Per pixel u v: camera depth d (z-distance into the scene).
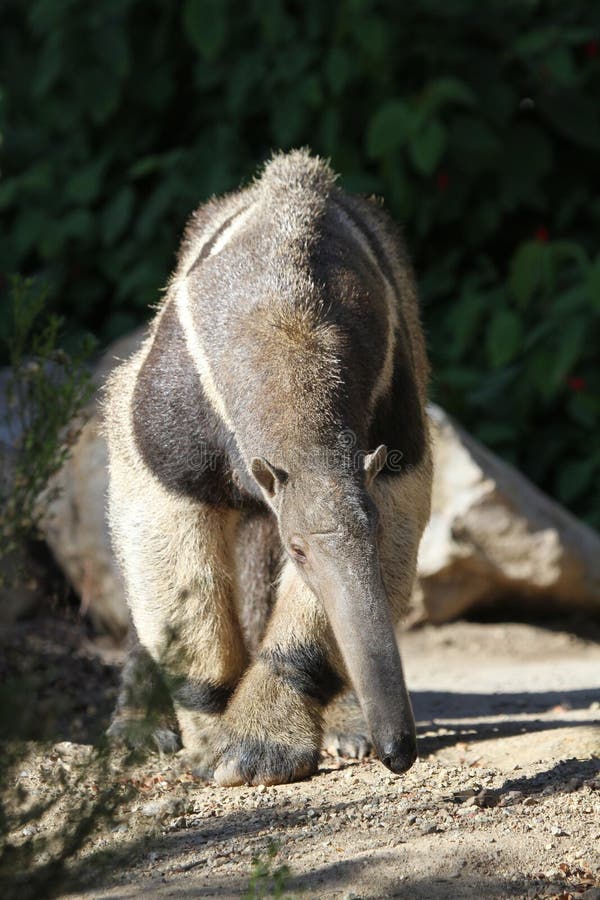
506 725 9.69
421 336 10.70
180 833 6.92
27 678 5.94
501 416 19.22
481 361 19.80
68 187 19.80
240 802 7.56
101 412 10.04
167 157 19.64
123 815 6.72
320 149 19.88
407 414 8.28
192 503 8.30
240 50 19.92
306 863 6.27
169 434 8.19
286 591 8.45
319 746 8.26
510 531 15.42
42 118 20.72
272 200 8.59
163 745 8.92
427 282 20.17
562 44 19.27
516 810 6.84
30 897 5.51
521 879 5.91
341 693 8.40
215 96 20.55
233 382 7.55
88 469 14.59
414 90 19.80
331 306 7.65
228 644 8.62
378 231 9.74
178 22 20.53
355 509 6.70
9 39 21.47
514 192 19.73
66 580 15.35
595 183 20.72
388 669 6.18
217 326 7.86
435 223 20.48
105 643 14.98
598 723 9.25
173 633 6.88
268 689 8.23
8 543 10.34
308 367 7.29
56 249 19.69
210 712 8.50
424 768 8.12
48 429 10.05
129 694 6.21
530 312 19.06
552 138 20.67
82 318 20.66
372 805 7.14
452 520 15.34
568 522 16.19
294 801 7.47
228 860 6.40
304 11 19.53
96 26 19.70
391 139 18.27
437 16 19.39
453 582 15.55
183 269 9.53
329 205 8.63
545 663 14.53
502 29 19.64
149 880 6.20
